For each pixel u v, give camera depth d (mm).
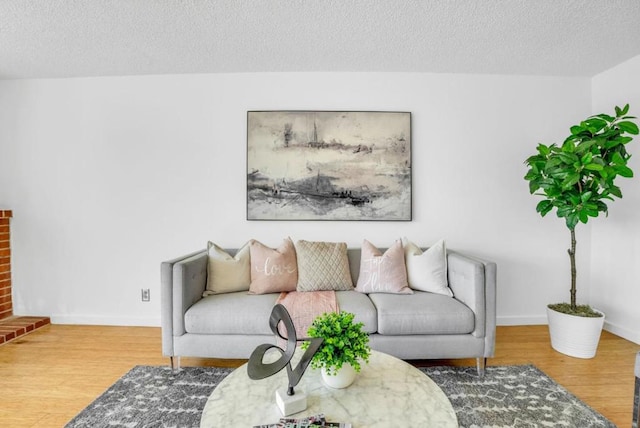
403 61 2617
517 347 2385
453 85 2838
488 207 2861
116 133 2863
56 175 2889
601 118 2354
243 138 2838
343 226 2840
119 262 2883
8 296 2896
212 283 2289
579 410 1639
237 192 2850
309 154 2805
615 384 1884
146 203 2867
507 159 2859
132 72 2789
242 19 2031
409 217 2824
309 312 1964
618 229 2633
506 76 2854
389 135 2812
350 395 1206
